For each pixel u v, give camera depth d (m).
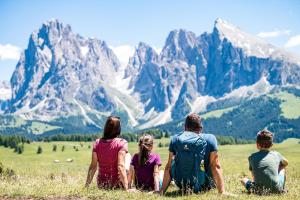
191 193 12.56
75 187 13.44
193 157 12.54
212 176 12.88
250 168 13.85
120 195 12.00
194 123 12.94
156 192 13.18
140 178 14.36
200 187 12.75
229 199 11.66
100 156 13.35
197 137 12.66
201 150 12.56
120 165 13.20
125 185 13.14
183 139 12.66
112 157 13.27
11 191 12.37
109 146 13.30
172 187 15.22
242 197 12.03
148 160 14.31
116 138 13.48
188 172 12.62
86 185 13.47
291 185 17.44
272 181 13.21
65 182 16.09
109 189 12.87
